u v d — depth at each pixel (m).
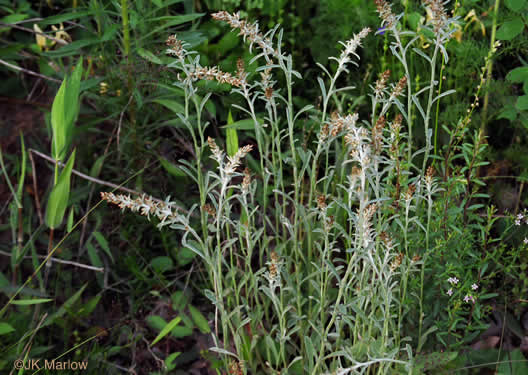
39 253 2.55
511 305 2.25
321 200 1.67
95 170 2.61
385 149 1.89
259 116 2.78
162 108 2.82
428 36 2.42
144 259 2.50
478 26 2.64
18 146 2.86
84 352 2.20
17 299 2.33
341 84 3.03
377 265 1.77
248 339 2.10
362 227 1.58
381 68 2.74
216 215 1.83
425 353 2.04
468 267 2.00
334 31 2.95
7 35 3.21
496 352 2.09
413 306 2.02
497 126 2.87
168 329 2.07
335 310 1.73
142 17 2.55
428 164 2.63
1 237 2.59
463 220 2.04
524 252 2.21
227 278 2.23
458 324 2.05
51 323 2.21
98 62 2.76
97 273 2.48
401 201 1.86
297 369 2.07
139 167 2.67
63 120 2.07
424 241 2.03
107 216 2.62
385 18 1.71
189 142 2.73
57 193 2.09
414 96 1.75
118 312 2.41
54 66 2.88
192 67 1.77
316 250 2.30
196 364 2.24
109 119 2.81
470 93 2.61
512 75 2.38
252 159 2.66
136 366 2.25
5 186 2.76
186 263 2.48
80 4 3.15
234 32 2.83
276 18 3.13
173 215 1.62
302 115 2.93
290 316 2.17
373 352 1.74
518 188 2.65
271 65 1.80
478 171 2.66
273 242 2.53
